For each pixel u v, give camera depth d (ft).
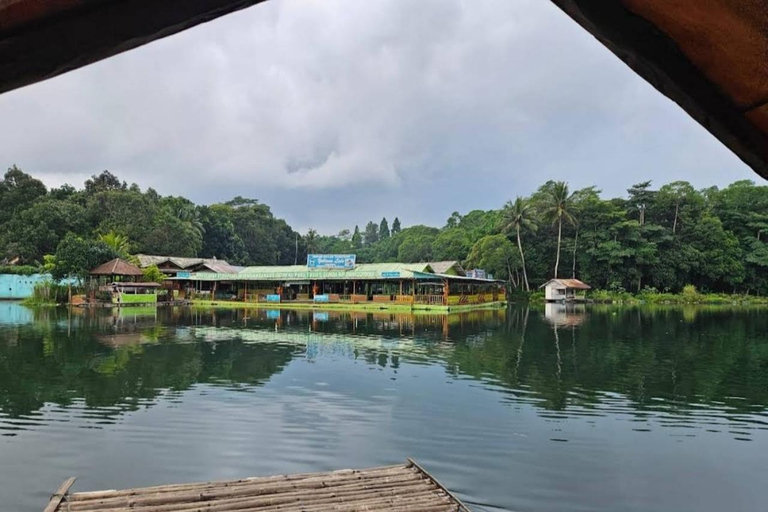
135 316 90.68
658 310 123.13
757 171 3.18
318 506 16.63
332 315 99.09
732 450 23.44
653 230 164.55
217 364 43.75
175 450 22.88
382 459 22.07
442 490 18.12
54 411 28.94
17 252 134.31
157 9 2.56
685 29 2.52
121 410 29.17
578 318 95.96
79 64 2.67
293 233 263.29
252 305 126.00
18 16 2.41
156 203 184.55
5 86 2.70
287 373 40.04
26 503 17.87
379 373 40.16
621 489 19.34
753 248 165.68
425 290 129.80
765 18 2.36
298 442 23.95
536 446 23.62
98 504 16.60
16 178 152.87
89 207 154.10
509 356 48.73
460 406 30.35
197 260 153.17
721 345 57.26
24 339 57.72
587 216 171.83
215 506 16.52
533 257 175.22
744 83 2.66
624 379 38.42
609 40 2.73
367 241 363.97
